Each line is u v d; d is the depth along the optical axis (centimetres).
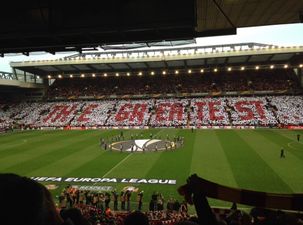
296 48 7719
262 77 9850
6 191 173
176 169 3741
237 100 9112
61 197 2672
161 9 960
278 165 3816
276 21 1066
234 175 3416
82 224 278
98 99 10225
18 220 168
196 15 950
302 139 5809
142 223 413
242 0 844
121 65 9294
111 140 5997
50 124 8944
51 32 1027
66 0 1009
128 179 3375
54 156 4625
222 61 9019
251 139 5900
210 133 6938
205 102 9225
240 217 646
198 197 327
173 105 9294
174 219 1872
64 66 9281
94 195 2656
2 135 7381
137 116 8931
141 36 1102
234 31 1141
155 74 10631
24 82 9825
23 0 1024
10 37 1048
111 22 997
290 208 324
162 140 6000
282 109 8388
